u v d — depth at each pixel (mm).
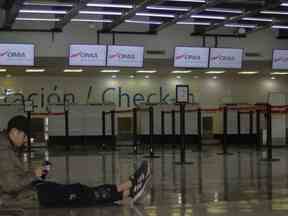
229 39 21250
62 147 24047
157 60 20344
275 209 6219
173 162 14008
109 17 18172
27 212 5949
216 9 16969
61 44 19297
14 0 14734
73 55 18891
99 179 9875
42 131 25453
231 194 7605
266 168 11734
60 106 25281
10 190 6012
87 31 19578
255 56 21484
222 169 11727
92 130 25484
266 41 21594
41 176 6387
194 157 16141
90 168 12359
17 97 25859
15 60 18328
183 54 20156
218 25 19359
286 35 21703
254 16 18453
